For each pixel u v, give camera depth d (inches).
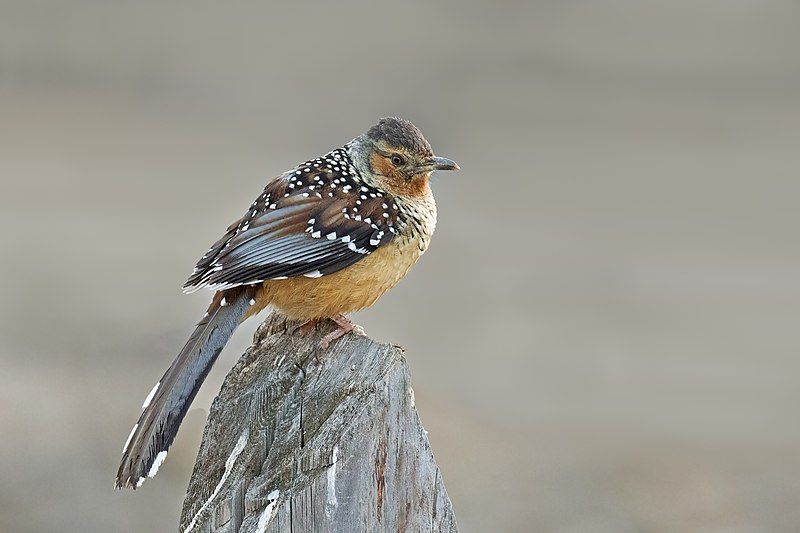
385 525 239.9
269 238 318.7
